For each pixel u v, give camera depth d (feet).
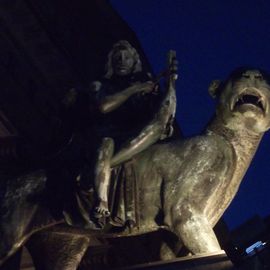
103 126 53.31
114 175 52.24
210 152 52.29
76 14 60.44
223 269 49.57
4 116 59.36
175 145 52.65
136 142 51.96
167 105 52.39
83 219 52.21
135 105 53.36
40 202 53.11
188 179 51.90
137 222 51.85
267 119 52.29
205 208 51.85
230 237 51.42
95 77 60.64
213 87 53.26
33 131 60.08
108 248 62.08
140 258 61.41
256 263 49.96
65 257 52.85
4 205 53.31
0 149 56.95
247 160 52.65
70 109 54.19
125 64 53.72
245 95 52.34
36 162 54.49
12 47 59.72
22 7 59.00
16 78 59.88
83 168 52.49
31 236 53.31
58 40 59.72
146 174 52.24
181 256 52.65
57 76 60.44
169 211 51.65
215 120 53.01
